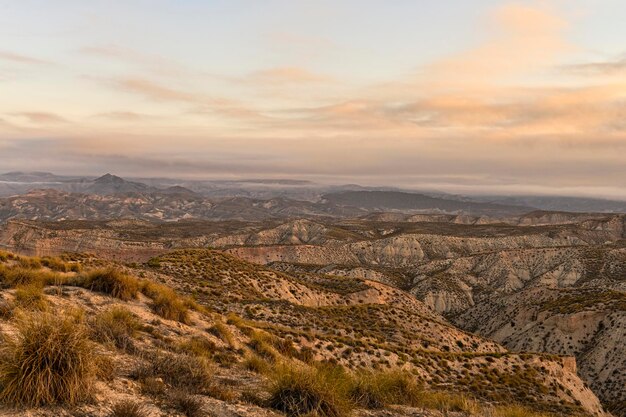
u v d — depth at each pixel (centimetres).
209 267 6344
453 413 1443
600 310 9788
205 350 1541
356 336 4322
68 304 1555
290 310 4725
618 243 18800
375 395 1325
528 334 10625
